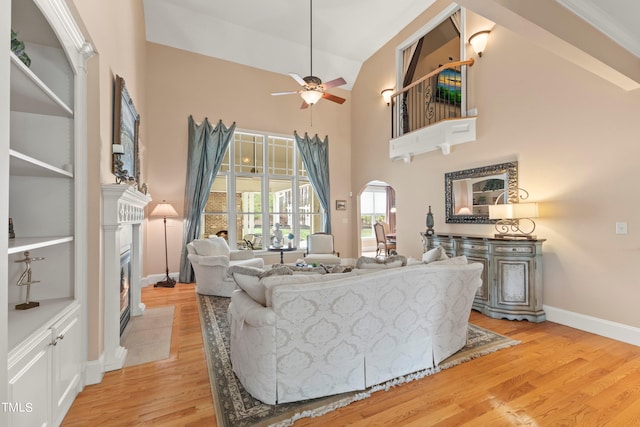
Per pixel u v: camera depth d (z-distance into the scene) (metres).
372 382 2.08
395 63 5.88
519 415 1.80
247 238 6.29
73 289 2.03
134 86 3.93
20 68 1.35
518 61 3.75
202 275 4.46
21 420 1.32
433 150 5.00
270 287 1.81
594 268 3.07
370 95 6.59
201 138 5.66
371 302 1.98
